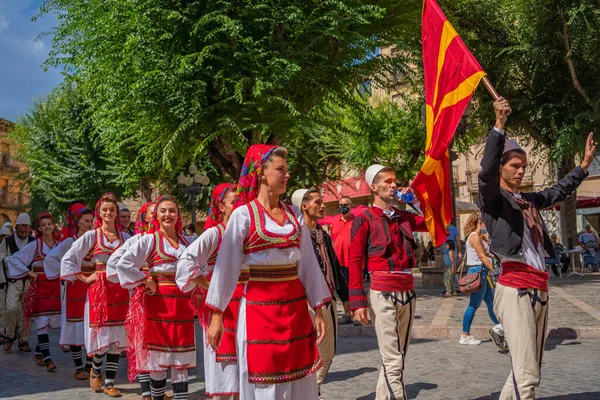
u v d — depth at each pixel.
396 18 16.50
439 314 10.73
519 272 3.98
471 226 8.02
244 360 3.34
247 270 4.18
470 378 6.02
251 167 3.55
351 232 4.55
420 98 22.44
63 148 28.95
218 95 14.50
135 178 21.33
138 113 15.18
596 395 5.27
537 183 31.38
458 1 19.81
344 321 9.93
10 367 8.01
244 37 14.54
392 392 4.33
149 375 5.59
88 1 16.94
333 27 14.32
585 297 12.76
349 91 17.06
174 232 5.54
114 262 5.56
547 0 18.69
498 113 3.92
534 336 3.93
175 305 5.23
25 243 9.95
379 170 4.68
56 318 8.02
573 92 19.98
